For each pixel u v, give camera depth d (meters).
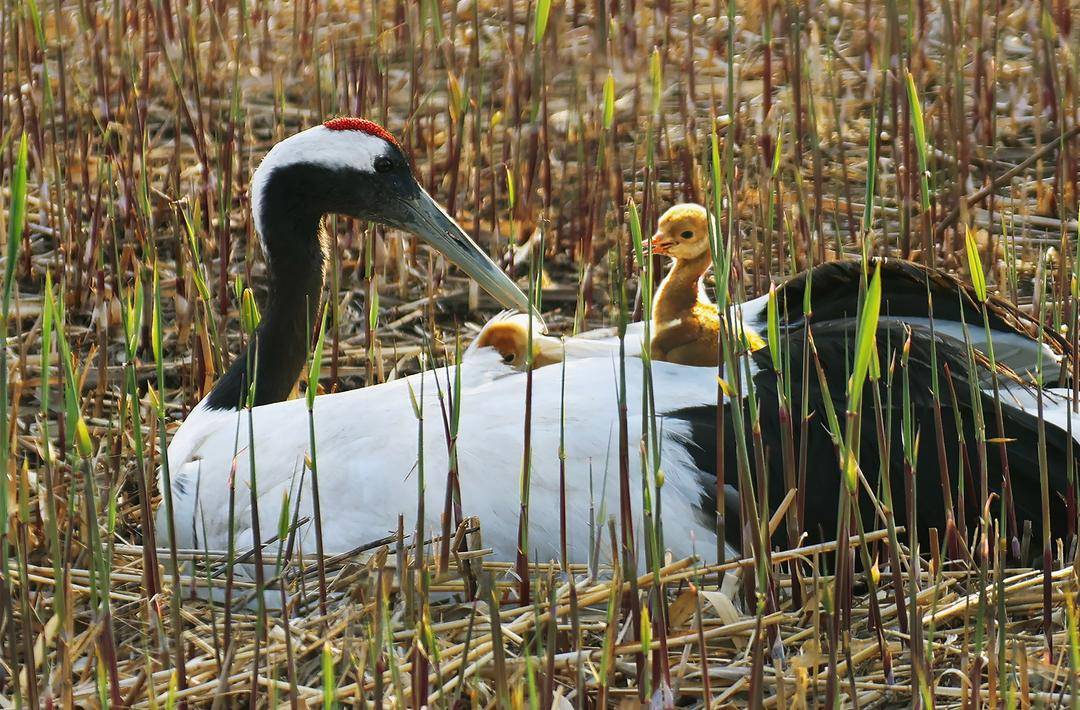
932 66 14.45
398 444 7.72
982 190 12.17
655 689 6.40
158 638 6.80
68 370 6.17
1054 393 8.19
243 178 12.86
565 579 7.36
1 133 12.72
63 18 15.27
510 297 9.20
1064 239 9.27
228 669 6.32
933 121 13.31
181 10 13.41
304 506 7.74
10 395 9.98
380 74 12.64
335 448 7.84
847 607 6.78
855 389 6.11
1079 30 14.59
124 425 8.94
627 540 6.71
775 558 6.97
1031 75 14.22
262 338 9.16
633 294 11.66
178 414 10.30
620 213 12.11
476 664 6.53
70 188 12.10
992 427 7.69
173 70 12.21
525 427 6.89
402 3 14.95
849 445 6.27
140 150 12.27
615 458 7.54
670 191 12.55
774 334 6.79
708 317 8.32
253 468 6.42
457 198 13.12
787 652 6.92
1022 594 7.16
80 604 7.50
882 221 11.77
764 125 12.30
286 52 15.35
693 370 8.05
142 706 6.41
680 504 7.52
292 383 9.29
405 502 7.61
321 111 12.52
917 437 6.69
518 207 12.54
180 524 8.06
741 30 15.38
